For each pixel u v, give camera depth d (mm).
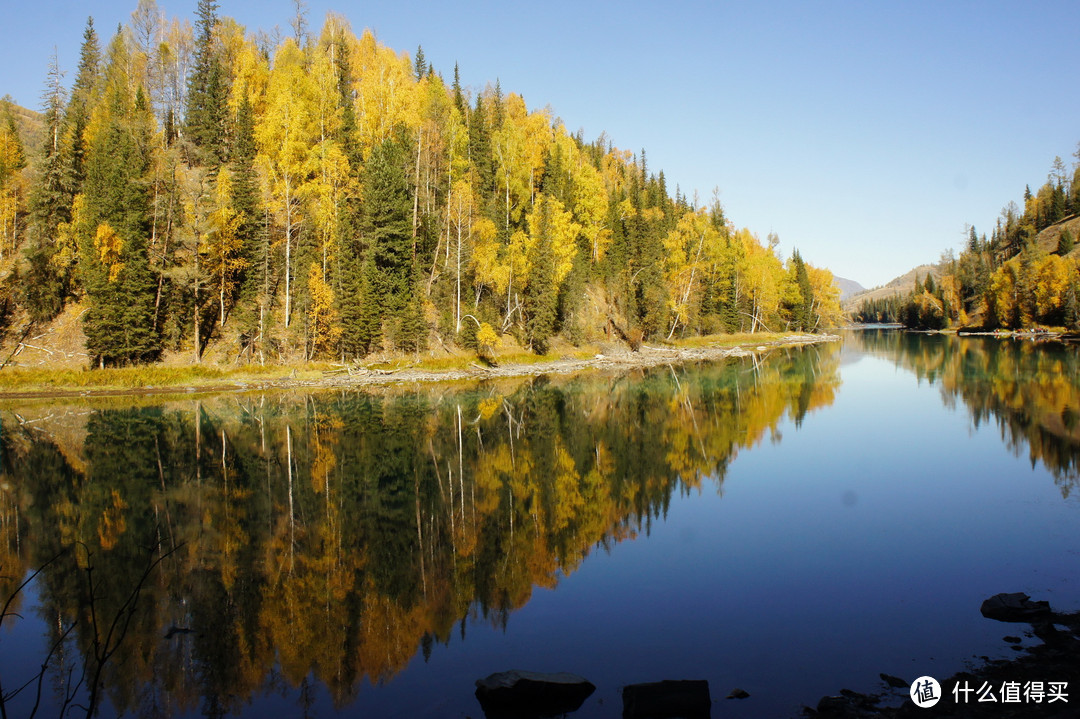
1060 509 19469
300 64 80188
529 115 98875
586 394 48812
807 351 94375
